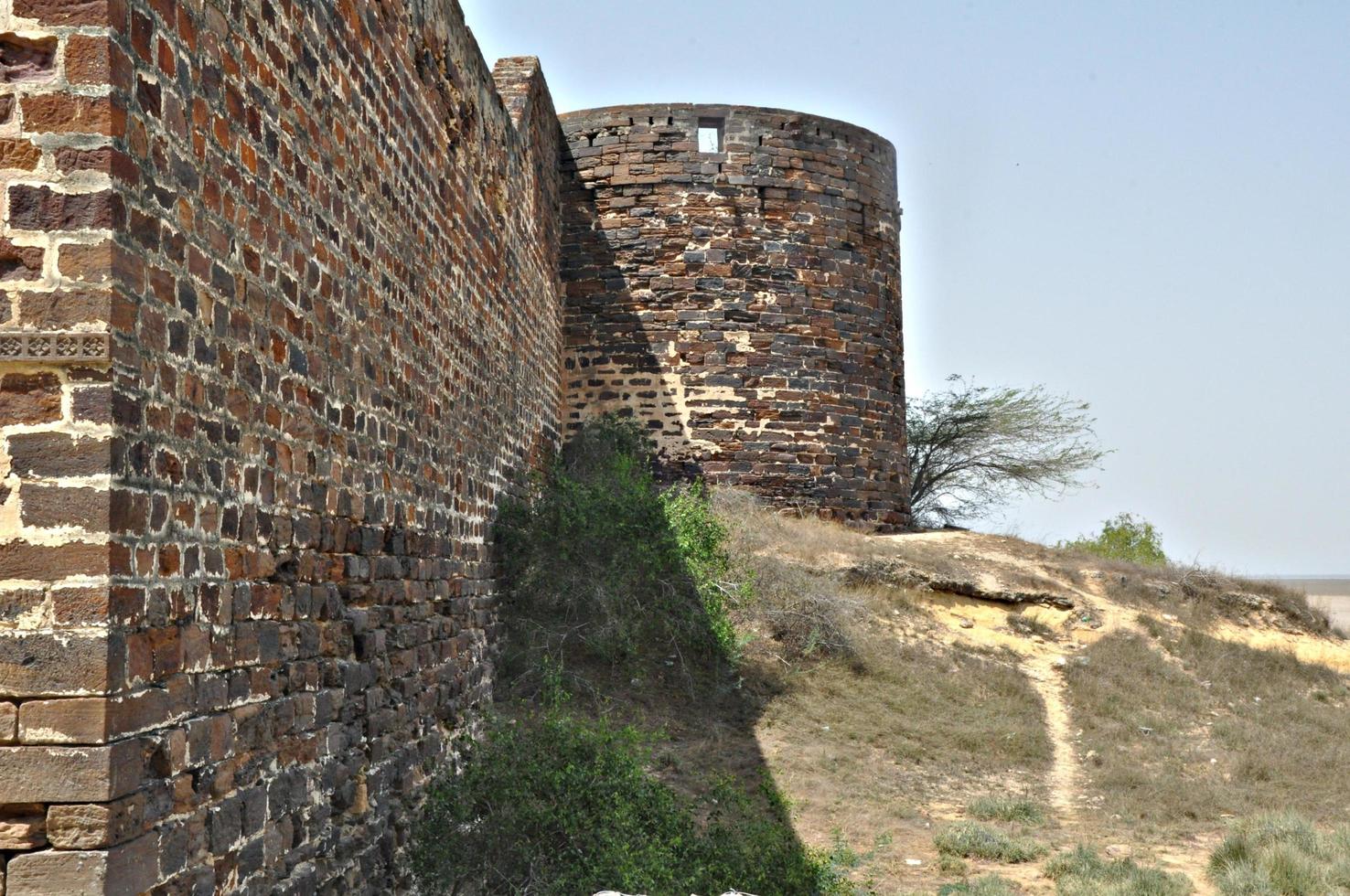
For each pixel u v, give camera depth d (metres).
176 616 4.20
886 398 19.45
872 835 10.30
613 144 18.27
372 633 6.79
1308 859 9.91
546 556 12.13
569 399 17.94
